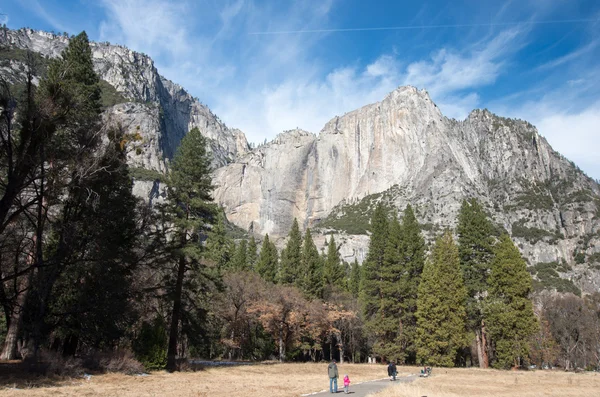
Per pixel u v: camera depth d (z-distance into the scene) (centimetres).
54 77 2416
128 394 1666
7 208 1917
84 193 2459
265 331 5528
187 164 3325
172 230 3111
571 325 6131
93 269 2444
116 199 2648
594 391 2391
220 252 5953
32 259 2327
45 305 2297
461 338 4447
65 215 2494
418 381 2775
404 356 4994
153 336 2758
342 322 5816
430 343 4519
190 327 3291
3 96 1923
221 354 5609
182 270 3186
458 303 4628
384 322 5072
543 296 7494
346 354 7000
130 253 2702
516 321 4347
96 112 2836
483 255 4931
